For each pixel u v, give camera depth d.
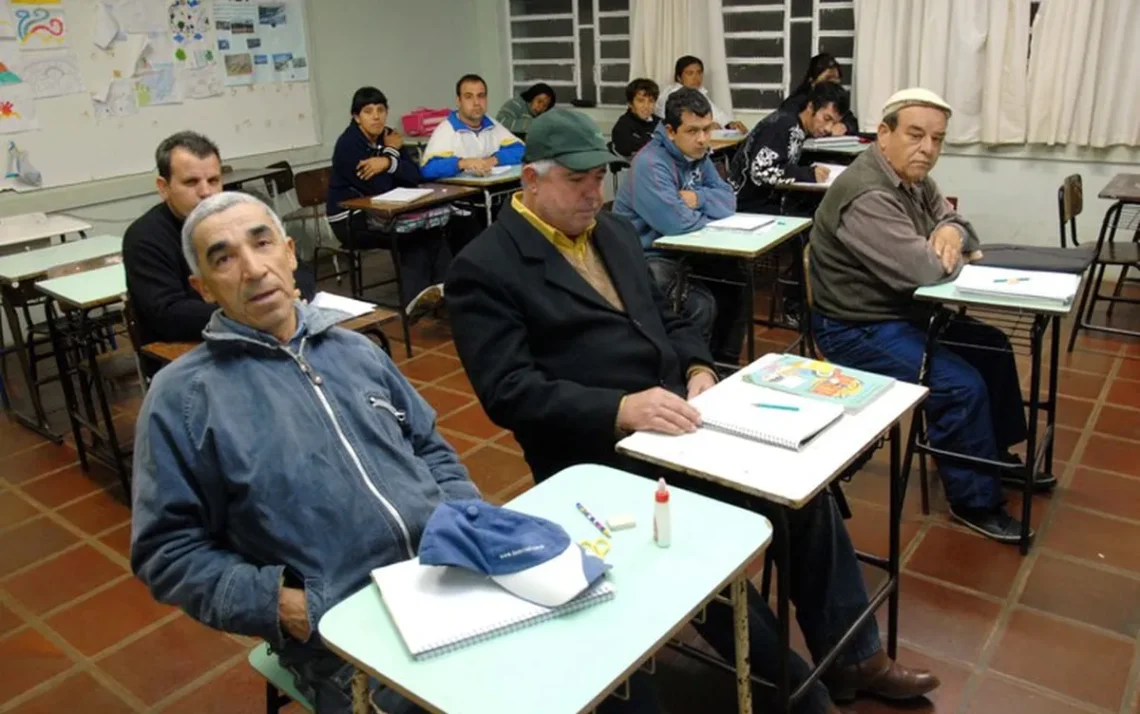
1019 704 1.82
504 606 1.03
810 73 4.97
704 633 1.70
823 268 2.57
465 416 3.38
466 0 6.70
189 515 1.26
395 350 4.14
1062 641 2.00
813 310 2.65
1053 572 2.25
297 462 1.27
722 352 3.50
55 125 4.47
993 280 2.25
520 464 2.97
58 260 3.31
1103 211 4.55
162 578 1.25
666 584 1.08
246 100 5.34
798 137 4.24
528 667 0.95
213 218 1.30
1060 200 3.48
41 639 2.21
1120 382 3.35
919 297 2.27
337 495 1.28
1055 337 2.51
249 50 5.29
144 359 2.60
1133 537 2.38
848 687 1.82
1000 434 2.58
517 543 1.08
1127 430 2.97
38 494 2.96
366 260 5.74
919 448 2.39
